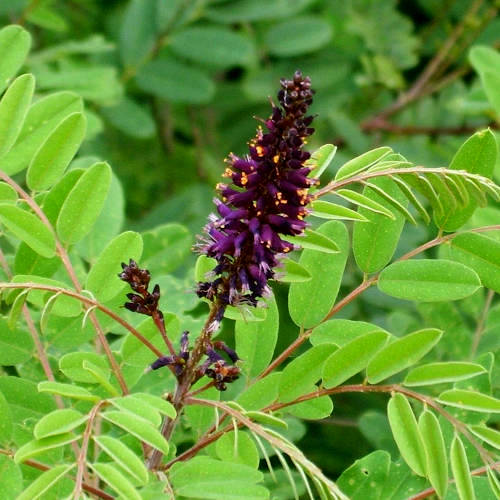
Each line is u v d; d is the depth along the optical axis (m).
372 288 1.16
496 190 0.87
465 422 0.91
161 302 0.97
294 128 0.82
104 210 0.97
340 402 1.17
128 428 0.81
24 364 0.94
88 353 0.87
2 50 0.93
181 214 1.29
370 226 0.89
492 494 0.89
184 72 1.25
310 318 0.89
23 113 0.90
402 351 0.85
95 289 0.89
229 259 0.84
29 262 0.91
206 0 1.25
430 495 0.89
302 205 0.83
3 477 0.84
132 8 1.26
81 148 1.35
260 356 0.90
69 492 0.87
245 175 0.83
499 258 0.88
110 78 1.15
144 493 0.82
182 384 0.85
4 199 0.89
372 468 0.90
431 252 1.19
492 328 1.00
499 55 1.09
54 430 0.81
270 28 1.32
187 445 1.00
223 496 0.83
